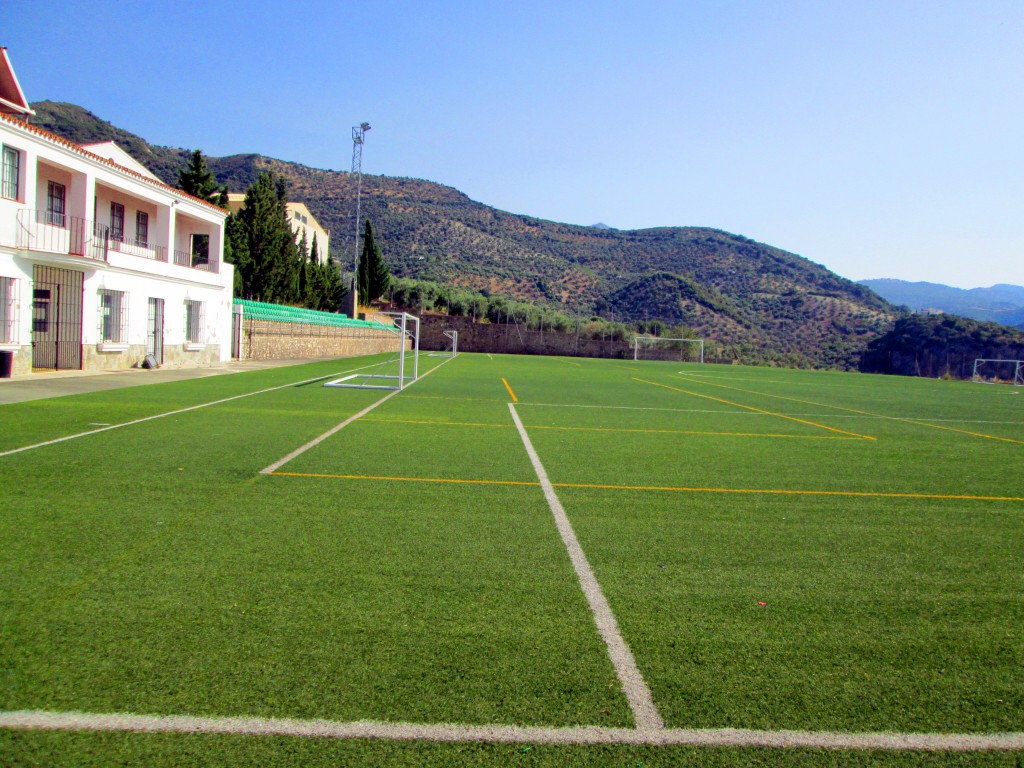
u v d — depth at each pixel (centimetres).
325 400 1431
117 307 1958
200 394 1440
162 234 2230
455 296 7194
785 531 547
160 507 547
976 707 287
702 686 296
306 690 279
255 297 3762
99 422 987
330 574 411
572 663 312
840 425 1360
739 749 252
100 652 304
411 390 1792
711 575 437
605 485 699
